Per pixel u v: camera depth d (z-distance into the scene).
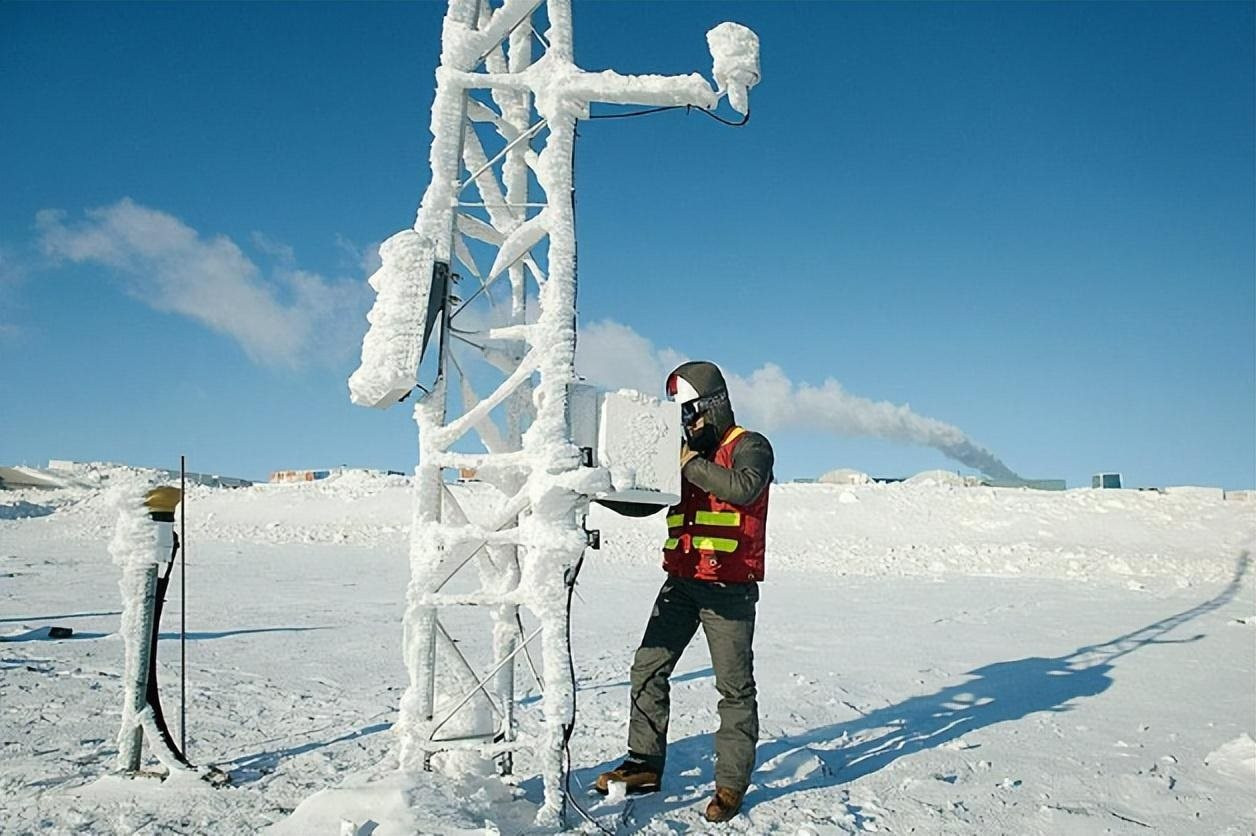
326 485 35.34
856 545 23.91
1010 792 4.63
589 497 3.91
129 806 3.87
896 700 7.08
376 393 3.88
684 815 4.09
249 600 13.74
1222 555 21.16
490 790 3.87
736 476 4.09
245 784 4.22
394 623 11.26
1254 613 13.50
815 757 5.04
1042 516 25.16
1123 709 6.75
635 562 22.23
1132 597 15.88
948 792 4.61
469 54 4.28
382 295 3.96
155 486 4.33
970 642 10.45
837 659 9.10
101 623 10.36
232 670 7.54
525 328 3.98
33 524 31.02
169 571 4.43
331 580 17.52
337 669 7.74
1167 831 4.10
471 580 17.23
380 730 5.43
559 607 3.77
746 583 4.23
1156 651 9.79
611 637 10.53
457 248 4.37
